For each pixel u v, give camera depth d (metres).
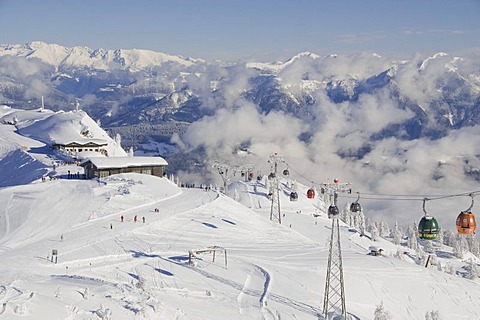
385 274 84.56
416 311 74.56
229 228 106.31
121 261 75.75
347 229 169.12
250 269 77.88
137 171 147.12
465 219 47.84
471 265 123.50
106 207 107.38
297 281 75.06
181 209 111.88
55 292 47.41
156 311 45.50
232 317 54.19
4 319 35.53
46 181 129.38
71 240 85.00
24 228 92.38
